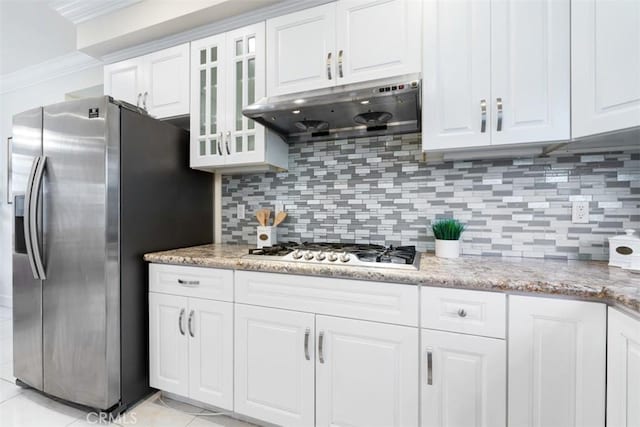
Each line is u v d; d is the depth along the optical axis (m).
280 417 1.37
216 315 1.50
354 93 1.36
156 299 1.63
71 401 1.60
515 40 1.25
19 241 1.76
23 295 1.73
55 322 1.61
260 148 1.77
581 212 1.46
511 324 1.04
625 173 1.40
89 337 1.52
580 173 1.47
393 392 1.18
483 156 1.49
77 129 1.54
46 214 1.62
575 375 0.97
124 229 1.58
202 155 1.92
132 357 1.61
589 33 1.11
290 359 1.35
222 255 1.62
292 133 1.93
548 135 1.21
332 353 1.27
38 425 1.50
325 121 1.70
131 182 1.62
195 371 1.54
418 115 1.58
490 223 1.61
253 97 1.80
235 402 1.45
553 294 0.99
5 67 2.97
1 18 2.26
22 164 1.72
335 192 1.94
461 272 1.17
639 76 0.97
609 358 0.93
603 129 1.07
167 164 1.85
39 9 2.16
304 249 1.62
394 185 1.81
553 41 1.20
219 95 1.86
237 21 1.80
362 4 1.50
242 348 1.44
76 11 2.05
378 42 1.47
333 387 1.27
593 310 0.96
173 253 1.69
